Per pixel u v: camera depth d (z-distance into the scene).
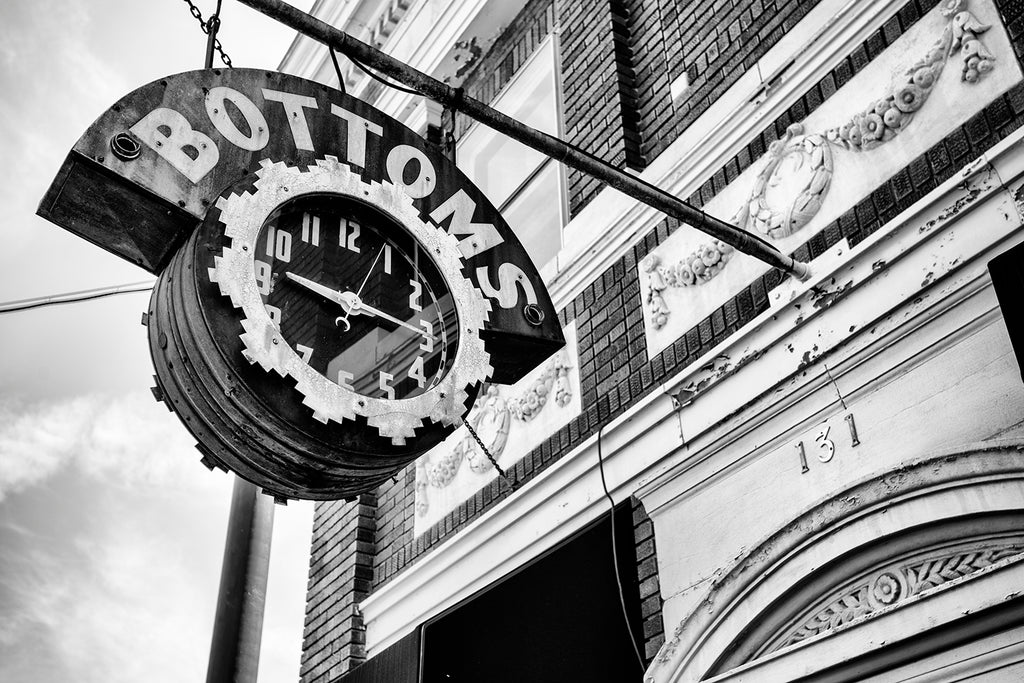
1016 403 3.35
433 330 3.51
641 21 6.32
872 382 3.86
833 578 3.70
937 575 3.39
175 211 3.19
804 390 4.09
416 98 8.30
